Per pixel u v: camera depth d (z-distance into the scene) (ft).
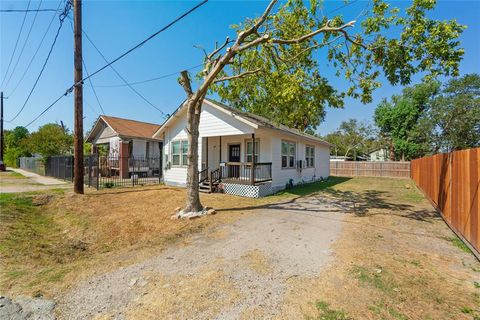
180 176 47.70
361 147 138.31
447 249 16.12
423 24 21.75
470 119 86.79
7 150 134.72
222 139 49.26
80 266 13.65
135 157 66.85
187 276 12.25
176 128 48.88
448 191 22.24
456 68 21.39
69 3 32.89
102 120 71.56
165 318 9.01
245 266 13.35
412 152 101.35
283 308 9.60
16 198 31.35
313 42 28.94
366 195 39.60
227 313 9.28
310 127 104.06
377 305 9.84
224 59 24.31
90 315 9.18
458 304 10.00
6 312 9.19
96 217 25.66
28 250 16.84
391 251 15.65
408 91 105.19
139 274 12.51
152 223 22.81
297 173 52.16
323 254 15.06
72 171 53.16
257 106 35.88
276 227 20.94
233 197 36.32
